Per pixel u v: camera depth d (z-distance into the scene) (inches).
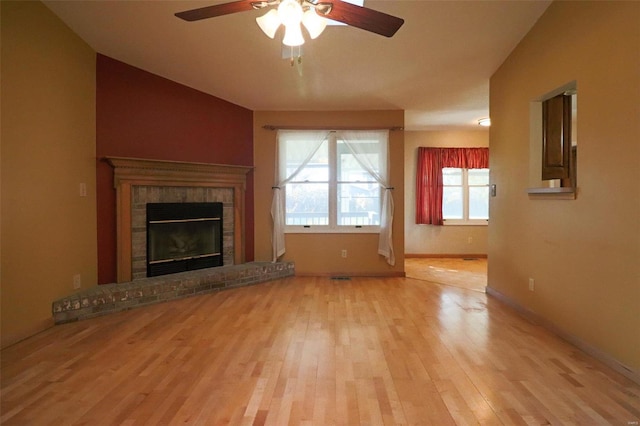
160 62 158.6
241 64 158.2
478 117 243.4
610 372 95.7
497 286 169.9
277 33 133.6
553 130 134.9
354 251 219.5
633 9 90.4
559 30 119.9
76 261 141.9
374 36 135.9
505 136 160.1
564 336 118.9
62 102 133.0
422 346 112.9
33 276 120.0
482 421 74.6
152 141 169.5
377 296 172.9
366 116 217.8
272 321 135.9
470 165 291.1
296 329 127.4
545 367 98.7
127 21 129.2
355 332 124.9
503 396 84.0
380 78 172.7
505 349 110.8
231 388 87.4
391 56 151.7
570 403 81.0
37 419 75.0
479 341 117.1
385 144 216.1
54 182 129.6
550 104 135.3
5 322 109.9
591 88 105.6
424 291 182.9
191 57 153.3
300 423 74.0
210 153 193.6
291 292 179.6
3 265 108.8
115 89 157.8
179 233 186.5
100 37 140.6
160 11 122.6
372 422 74.3
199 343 114.8
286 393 85.3
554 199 125.0
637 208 90.0
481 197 295.4
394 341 116.8
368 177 219.9
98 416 76.0
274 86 181.6
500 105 164.2
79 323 132.6
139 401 81.7
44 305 125.2
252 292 179.3
